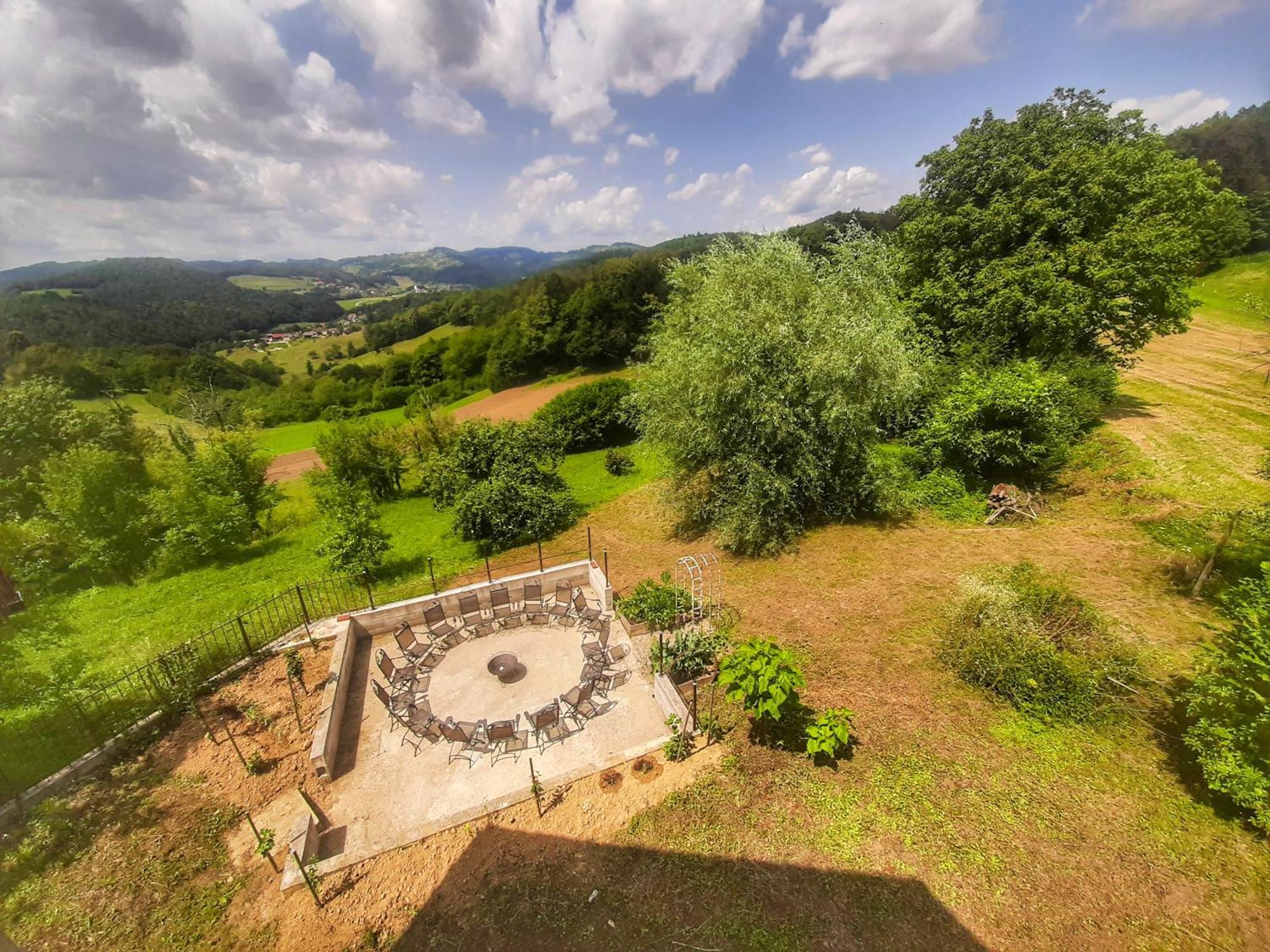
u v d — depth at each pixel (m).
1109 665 7.51
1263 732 5.43
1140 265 16.14
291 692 8.65
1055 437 14.48
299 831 6.14
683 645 8.71
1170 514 12.00
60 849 6.26
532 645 9.80
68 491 16.75
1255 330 28.48
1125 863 5.52
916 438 16.06
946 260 19.02
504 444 19.02
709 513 14.47
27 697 7.94
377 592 13.42
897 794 6.43
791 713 7.77
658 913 5.28
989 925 5.05
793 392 12.69
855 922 5.12
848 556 12.50
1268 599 5.88
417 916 5.40
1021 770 6.65
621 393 28.05
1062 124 18.62
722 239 16.36
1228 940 4.81
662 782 6.74
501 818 6.36
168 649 11.19
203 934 5.34
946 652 8.62
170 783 7.14
